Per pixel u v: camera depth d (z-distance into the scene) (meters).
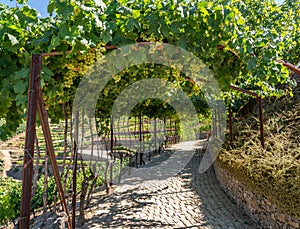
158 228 4.54
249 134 6.55
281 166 4.13
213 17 2.30
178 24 2.25
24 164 1.81
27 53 2.09
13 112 2.46
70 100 3.92
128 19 2.14
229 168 5.98
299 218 3.23
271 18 6.18
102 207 5.72
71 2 1.88
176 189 7.19
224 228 4.48
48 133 2.04
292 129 5.80
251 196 4.86
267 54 2.48
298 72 2.72
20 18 2.13
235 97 6.85
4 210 4.55
